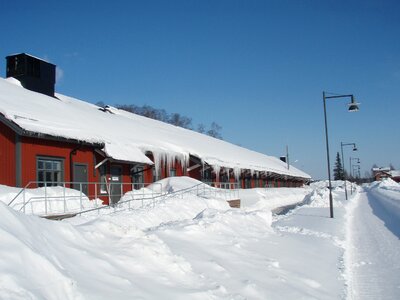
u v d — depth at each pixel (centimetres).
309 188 7756
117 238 679
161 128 3406
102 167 1911
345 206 3147
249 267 823
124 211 1437
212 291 610
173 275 619
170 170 2612
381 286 830
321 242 1248
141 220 1338
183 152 2586
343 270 938
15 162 1472
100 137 1850
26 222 512
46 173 1587
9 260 391
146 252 645
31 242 463
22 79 2303
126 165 2122
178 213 1636
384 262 1055
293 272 855
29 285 380
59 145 1650
